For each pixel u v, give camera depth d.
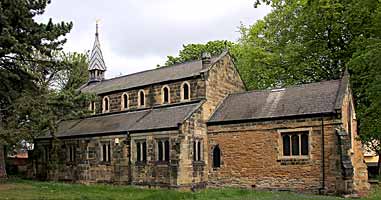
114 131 37.66
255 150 32.22
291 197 24.25
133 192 27.17
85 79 58.12
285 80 46.12
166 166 33.22
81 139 41.09
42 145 46.19
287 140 30.81
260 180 31.64
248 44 53.41
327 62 42.47
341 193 27.08
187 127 33.38
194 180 33.44
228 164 33.72
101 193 26.17
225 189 30.84
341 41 40.56
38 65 33.31
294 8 42.97
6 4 30.02
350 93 31.16
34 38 30.81
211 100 36.62
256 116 32.56
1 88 31.52
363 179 30.14
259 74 50.59
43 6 32.91
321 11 39.22
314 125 29.28
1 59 31.69
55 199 22.12
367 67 27.34
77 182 41.03
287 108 31.56
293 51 42.56
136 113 40.78
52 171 44.44
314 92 32.16
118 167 37.06
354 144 30.58
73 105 35.09
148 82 41.16
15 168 53.94
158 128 34.22
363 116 32.31
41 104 31.38
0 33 29.72
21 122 30.97
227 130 34.19
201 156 34.66
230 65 39.84
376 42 24.83
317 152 28.91
